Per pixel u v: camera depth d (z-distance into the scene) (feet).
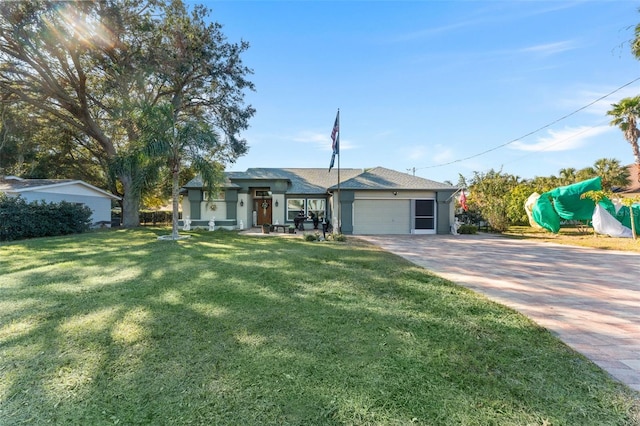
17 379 8.97
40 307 14.99
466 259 31.09
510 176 112.88
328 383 8.75
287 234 57.06
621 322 14.02
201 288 18.38
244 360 10.01
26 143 77.71
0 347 10.92
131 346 10.99
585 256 33.78
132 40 56.39
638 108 67.67
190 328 12.57
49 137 76.33
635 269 26.55
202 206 67.51
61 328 12.52
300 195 70.54
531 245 43.60
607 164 99.35
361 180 63.21
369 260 28.43
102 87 62.23
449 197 61.57
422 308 15.33
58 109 68.54
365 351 10.71
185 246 36.70
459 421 7.27
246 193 69.56
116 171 57.67
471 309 15.29
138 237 46.75
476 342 11.55
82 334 11.97
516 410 7.69
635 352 11.03
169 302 15.76
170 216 100.12
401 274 22.72
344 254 31.89
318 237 47.03
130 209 70.49
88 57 56.85
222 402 7.92
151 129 41.45
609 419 7.39
